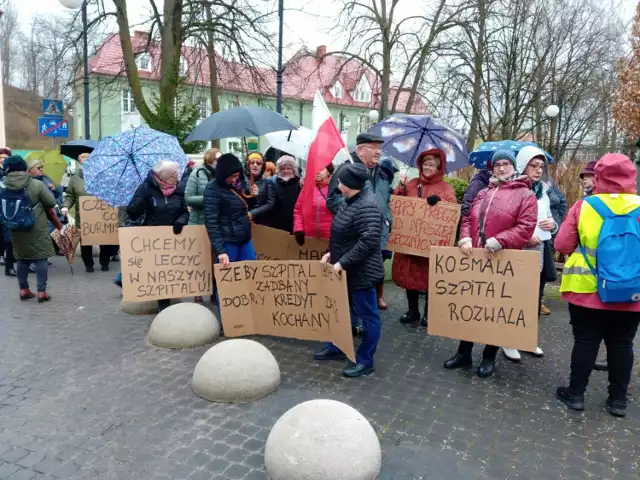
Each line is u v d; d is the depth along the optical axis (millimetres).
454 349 4945
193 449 3154
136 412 3602
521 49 13570
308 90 33750
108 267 8414
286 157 5773
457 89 15547
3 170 8570
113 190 6133
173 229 5375
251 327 4906
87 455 3082
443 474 2957
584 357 3707
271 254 5758
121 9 12305
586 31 15469
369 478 2791
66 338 5051
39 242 6227
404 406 3764
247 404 3732
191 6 12742
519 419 3613
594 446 3293
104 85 14961
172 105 11875
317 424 2855
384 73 16578
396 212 5500
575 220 3660
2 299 6500
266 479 2867
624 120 13812
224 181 4895
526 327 4012
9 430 3350
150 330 4949
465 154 5973
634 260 3389
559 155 16859
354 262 4008
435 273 4289
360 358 4316
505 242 3973
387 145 6168
